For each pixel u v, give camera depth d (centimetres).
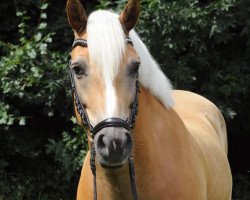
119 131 313
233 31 785
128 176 347
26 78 701
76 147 715
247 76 751
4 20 783
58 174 763
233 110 771
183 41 734
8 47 723
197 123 473
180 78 721
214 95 757
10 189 747
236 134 830
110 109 316
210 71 767
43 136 783
